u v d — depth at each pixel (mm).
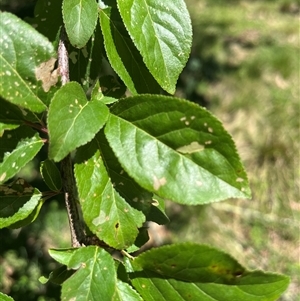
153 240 683
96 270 150
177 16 157
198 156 142
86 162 152
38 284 491
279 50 1062
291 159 837
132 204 153
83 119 143
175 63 156
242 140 880
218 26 1189
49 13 180
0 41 144
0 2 305
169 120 144
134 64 165
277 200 798
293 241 757
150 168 143
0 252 445
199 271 146
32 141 158
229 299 146
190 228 719
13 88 146
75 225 165
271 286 142
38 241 576
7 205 163
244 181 139
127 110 147
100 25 161
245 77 970
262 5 1385
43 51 148
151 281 153
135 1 154
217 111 923
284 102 900
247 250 733
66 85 143
